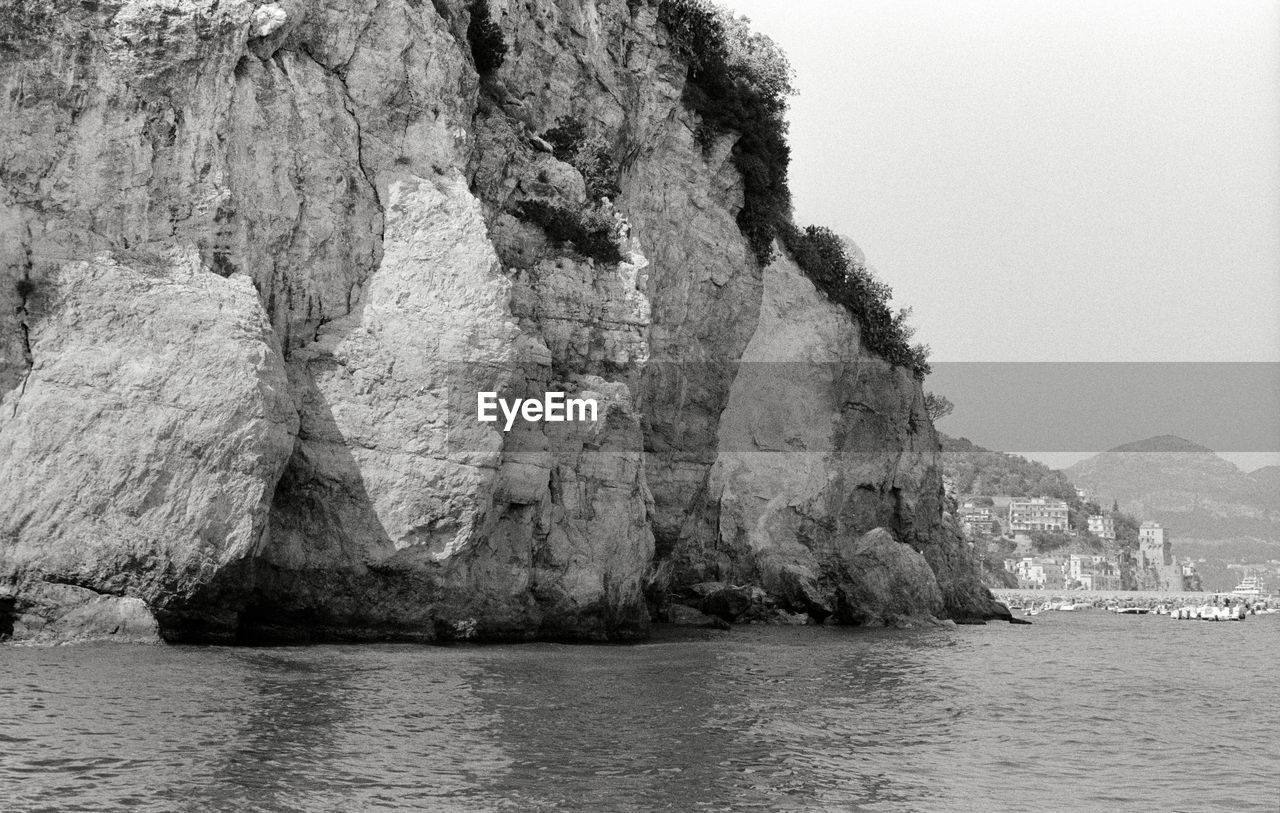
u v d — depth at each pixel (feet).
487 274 103.35
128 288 86.12
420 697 71.97
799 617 170.30
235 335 87.25
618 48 154.92
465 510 98.73
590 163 138.51
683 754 61.62
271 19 97.25
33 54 88.28
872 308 210.59
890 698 86.74
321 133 101.24
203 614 87.25
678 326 160.25
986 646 140.56
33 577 82.23
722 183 173.58
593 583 114.52
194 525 84.43
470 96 116.37
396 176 105.40
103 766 51.21
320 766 53.83
